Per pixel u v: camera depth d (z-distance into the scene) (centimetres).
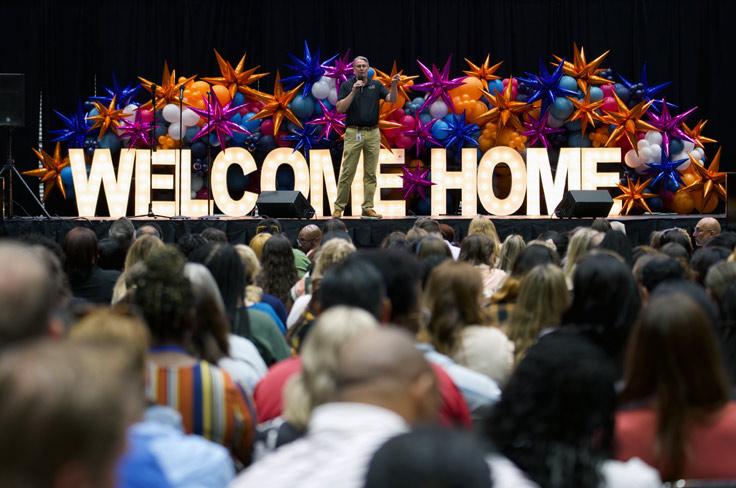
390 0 1638
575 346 270
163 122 1533
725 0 1625
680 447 309
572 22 1634
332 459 217
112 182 1505
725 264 545
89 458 148
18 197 1612
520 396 267
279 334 524
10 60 1620
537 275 475
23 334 245
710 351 310
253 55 1648
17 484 145
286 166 1543
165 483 258
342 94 1365
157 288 343
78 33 1627
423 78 1638
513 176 1505
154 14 1634
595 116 1503
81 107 1547
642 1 1627
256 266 604
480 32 1642
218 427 339
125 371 223
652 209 1552
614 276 381
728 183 1330
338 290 379
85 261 689
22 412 145
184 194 1496
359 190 1511
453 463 155
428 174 1531
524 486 217
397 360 222
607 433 270
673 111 1638
